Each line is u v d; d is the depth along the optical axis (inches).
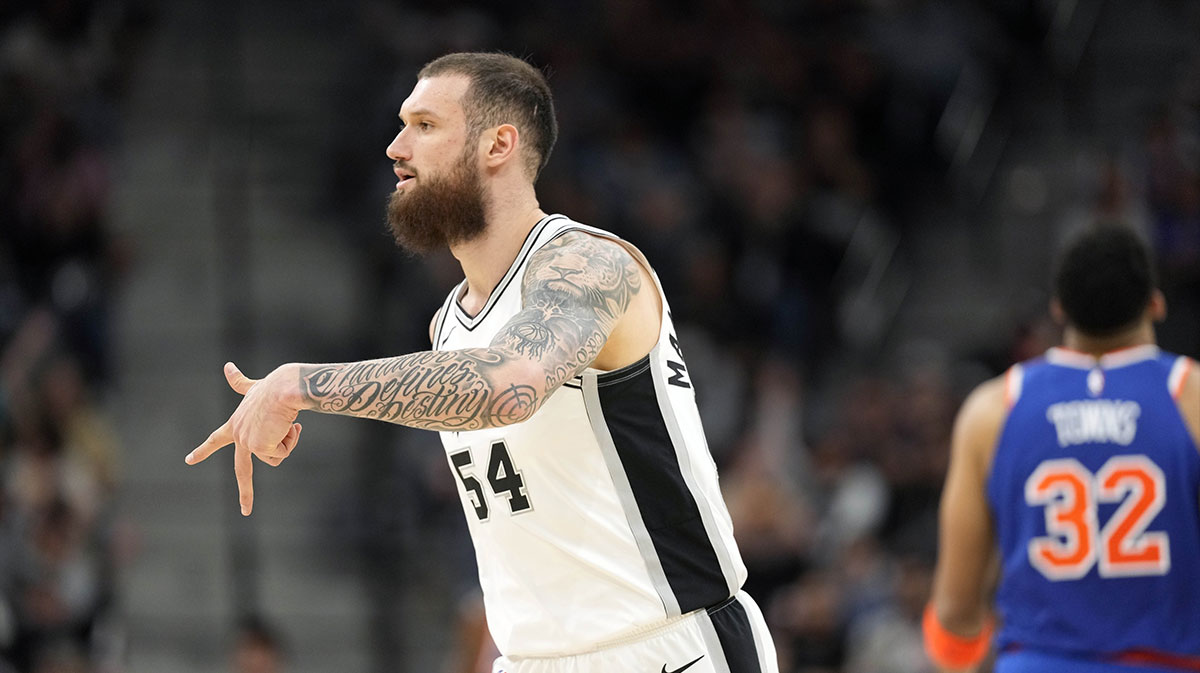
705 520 388.2
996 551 518.3
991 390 508.4
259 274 1572.3
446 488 1365.7
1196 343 1446.9
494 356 328.8
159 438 1459.2
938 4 1710.1
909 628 1046.4
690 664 383.6
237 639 1185.4
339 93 1674.5
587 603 382.6
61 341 1403.8
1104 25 1731.1
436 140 384.5
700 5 1679.4
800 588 1099.9
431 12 1626.5
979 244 1610.5
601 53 1644.9
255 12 1711.4
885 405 1285.7
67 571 1227.9
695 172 1578.5
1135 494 474.3
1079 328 494.9
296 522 1422.2
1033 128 1675.7
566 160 1489.9
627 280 368.5
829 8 1692.9
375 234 1510.8
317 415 1496.1
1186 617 468.8
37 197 1498.5
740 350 1418.6
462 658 822.5
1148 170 1514.5
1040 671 476.7
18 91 1558.8
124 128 1636.3
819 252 1542.8
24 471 1259.8
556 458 377.7
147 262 1571.1
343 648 1363.2
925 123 1644.9
